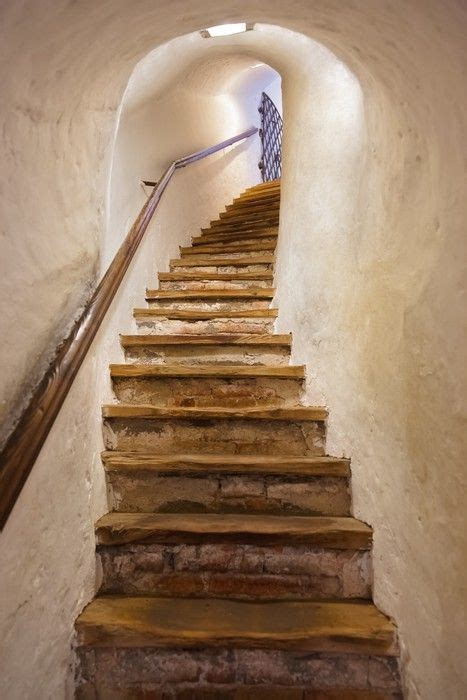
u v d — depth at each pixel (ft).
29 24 2.32
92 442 4.53
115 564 4.41
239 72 14.01
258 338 7.20
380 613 4.02
